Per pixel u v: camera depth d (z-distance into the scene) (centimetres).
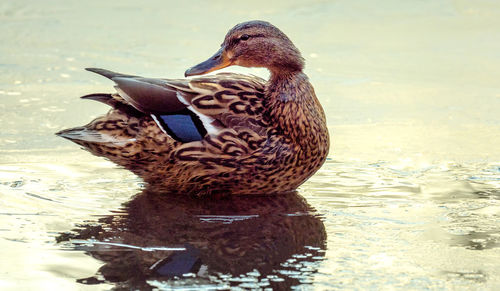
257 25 1145
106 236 948
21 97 1600
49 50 1936
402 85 1720
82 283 810
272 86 1117
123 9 2314
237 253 902
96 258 877
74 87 1681
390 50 1970
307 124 1101
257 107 1100
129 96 1062
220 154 1075
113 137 1084
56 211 1032
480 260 876
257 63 1145
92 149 1103
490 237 947
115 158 1101
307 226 995
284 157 1090
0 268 844
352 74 1803
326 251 908
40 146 1315
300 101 1102
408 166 1244
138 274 836
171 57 1864
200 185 1107
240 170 1088
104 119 1088
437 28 2127
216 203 1093
